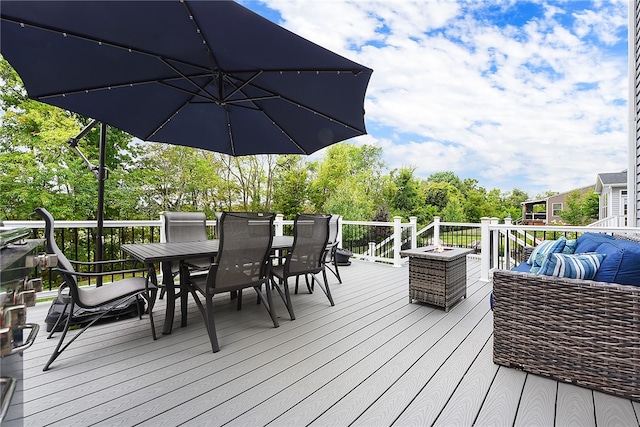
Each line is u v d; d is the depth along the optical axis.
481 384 1.76
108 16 1.79
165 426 1.41
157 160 11.37
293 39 1.91
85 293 2.26
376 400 1.62
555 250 2.55
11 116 8.33
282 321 2.79
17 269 0.93
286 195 14.48
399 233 5.62
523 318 1.89
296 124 3.28
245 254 2.43
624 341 1.62
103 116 2.86
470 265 5.57
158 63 2.38
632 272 1.68
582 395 1.65
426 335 2.47
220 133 3.58
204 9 1.72
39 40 1.99
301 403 1.59
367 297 3.59
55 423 1.42
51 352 2.12
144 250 2.64
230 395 1.65
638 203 4.26
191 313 3.00
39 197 8.32
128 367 1.94
